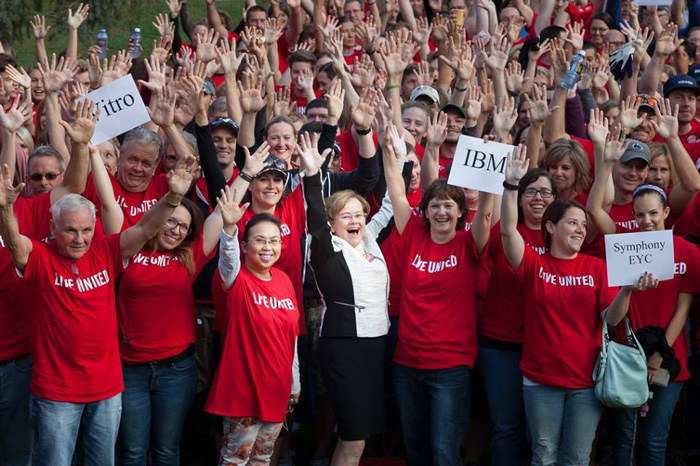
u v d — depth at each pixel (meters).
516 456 6.32
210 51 8.52
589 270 6.06
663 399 6.25
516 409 6.29
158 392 6.04
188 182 5.63
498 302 6.31
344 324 6.17
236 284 5.86
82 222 5.52
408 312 6.31
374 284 6.25
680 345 6.37
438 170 7.43
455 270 6.28
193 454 7.08
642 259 5.83
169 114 6.82
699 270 6.22
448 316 6.23
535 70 9.41
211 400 5.85
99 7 13.48
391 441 7.20
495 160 6.13
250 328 5.83
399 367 6.36
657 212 6.36
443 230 6.36
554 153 6.93
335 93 7.20
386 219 6.73
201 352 6.83
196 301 6.79
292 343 6.00
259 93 7.14
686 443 7.07
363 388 6.16
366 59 8.55
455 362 6.16
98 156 6.13
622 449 6.32
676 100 8.42
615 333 6.29
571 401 5.99
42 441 5.59
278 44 11.43
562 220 6.07
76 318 5.57
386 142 6.57
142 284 5.93
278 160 6.49
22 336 6.00
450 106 7.96
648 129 8.08
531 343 6.05
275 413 5.89
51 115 7.06
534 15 12.09
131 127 6.65
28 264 5.54
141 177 6.59
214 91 8.63
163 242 6.01
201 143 6.63
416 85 9.73
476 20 11.52
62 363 5.60
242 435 5.86
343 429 6.15
